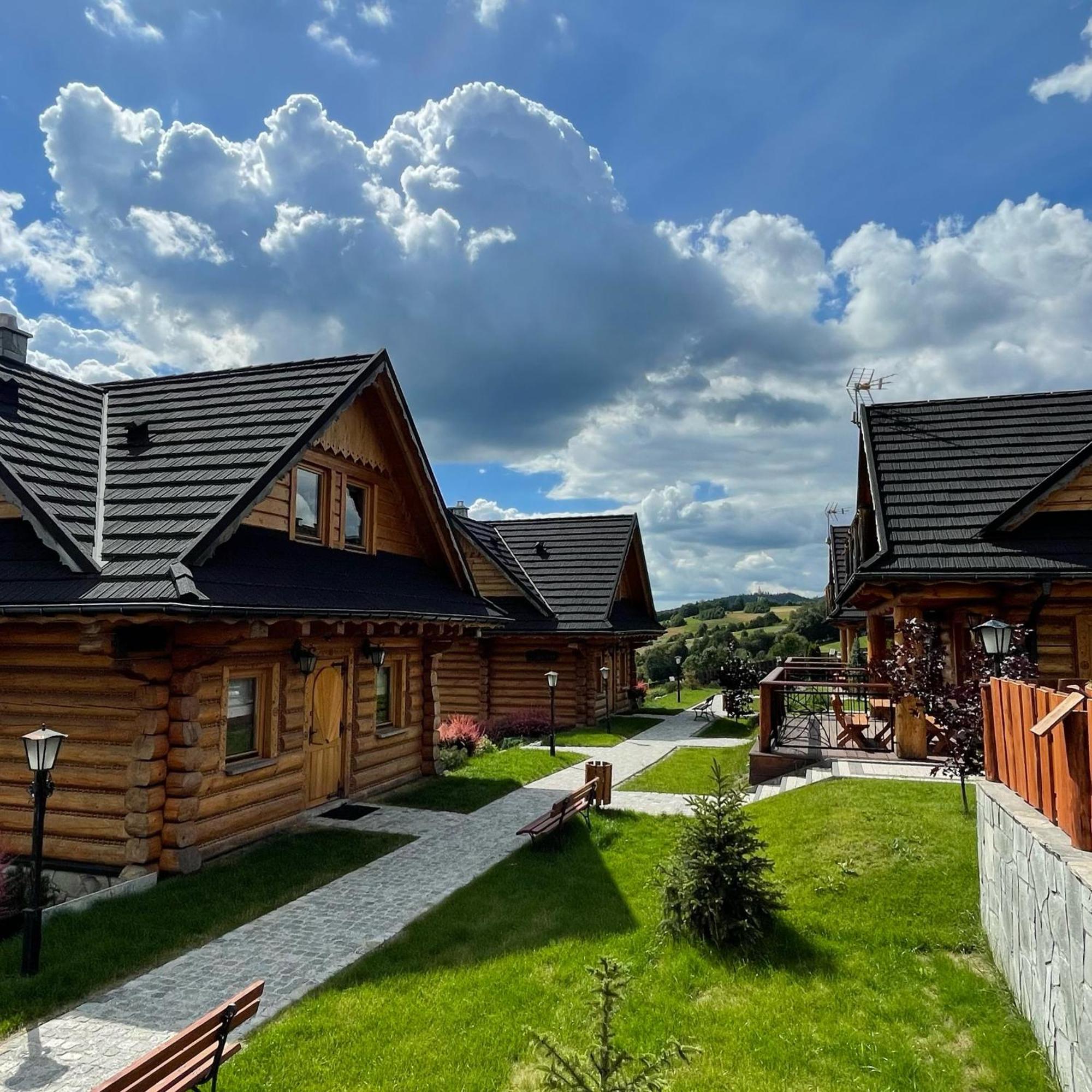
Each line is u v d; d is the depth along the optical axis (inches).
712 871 279.6
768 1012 231.9
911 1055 207.8
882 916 280.2
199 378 539.8
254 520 422.9
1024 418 612.1
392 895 333.4
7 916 298.2
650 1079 147.6
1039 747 217.9
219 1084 194.5
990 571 471.8
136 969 261.1
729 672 1035.9
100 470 431.8
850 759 490.6
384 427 550.6
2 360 489.1
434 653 602.5
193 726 351.6
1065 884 181.3
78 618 316.5
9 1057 207.5
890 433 633.0
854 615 981.2
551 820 397.7
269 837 412.8
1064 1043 183.5
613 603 1032.8
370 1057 209.0
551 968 263.3
